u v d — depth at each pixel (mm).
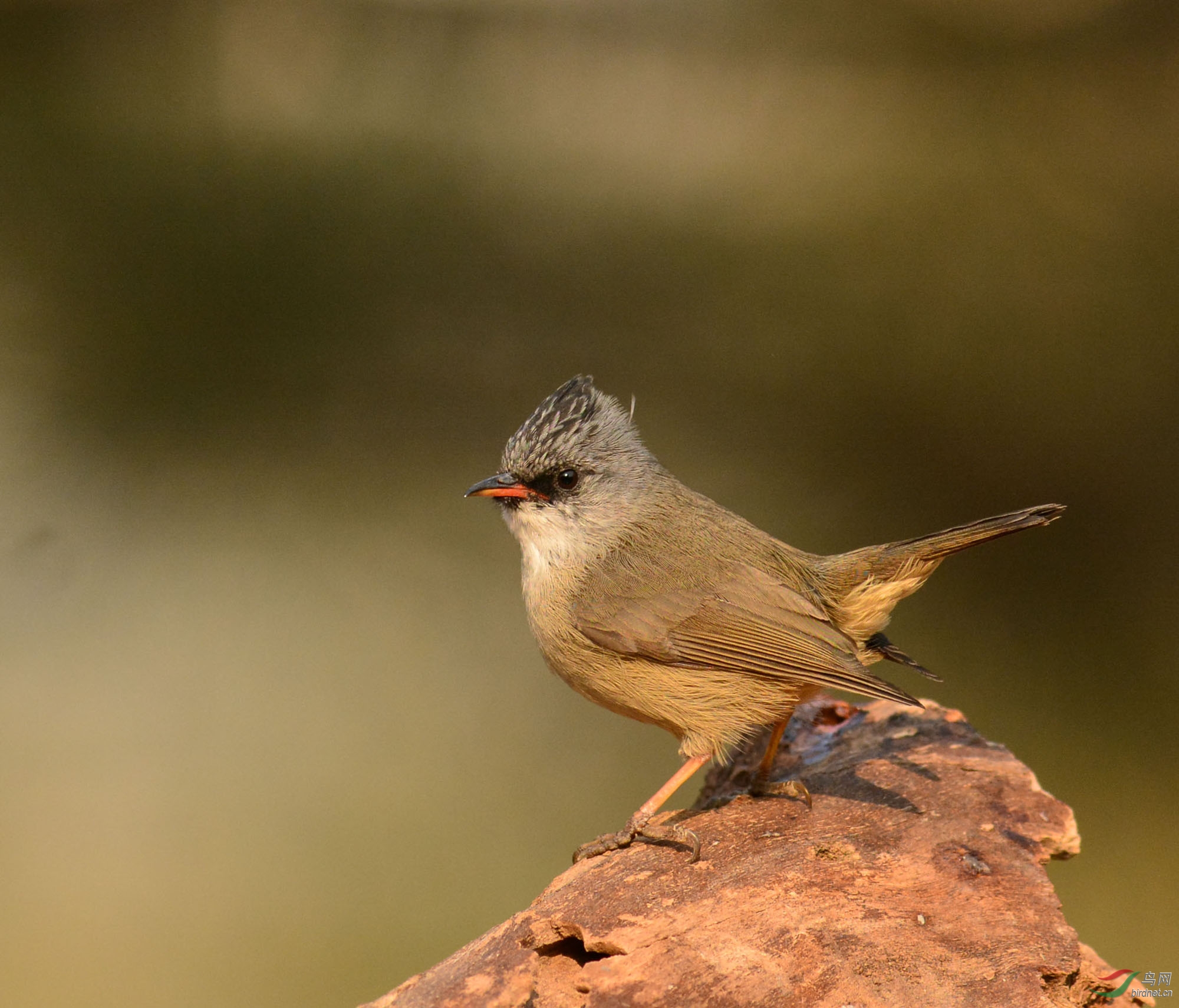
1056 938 4676
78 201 21734
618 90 27812
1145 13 27234
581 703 12719
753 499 15523
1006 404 17422
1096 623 13648
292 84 26641
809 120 26375
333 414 17453
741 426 17125
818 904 4824
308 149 24203
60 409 17234
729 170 25172
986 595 14211
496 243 21891
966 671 12961
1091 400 17172
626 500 6547
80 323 18891
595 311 19984
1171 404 17094
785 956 4500
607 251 21797
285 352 18719
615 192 23734
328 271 19906
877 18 30938
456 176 24266
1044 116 25500
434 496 15852
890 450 16406
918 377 17625
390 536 15180
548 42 29703
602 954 4656
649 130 26562
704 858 5203
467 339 19141
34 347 18125
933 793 5770
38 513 15148
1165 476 15680
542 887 10039
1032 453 16344
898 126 26062
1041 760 11578
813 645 5863
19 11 27344
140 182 22297
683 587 6082
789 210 23156
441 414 17359
